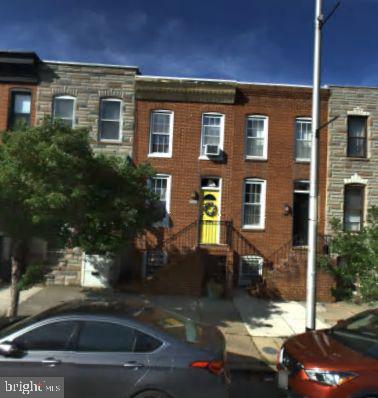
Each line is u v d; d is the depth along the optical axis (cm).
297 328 1177
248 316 1286
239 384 823
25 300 1327
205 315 1276
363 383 602
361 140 1794
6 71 1695
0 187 864
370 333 721
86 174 996
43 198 852
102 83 1723
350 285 1325
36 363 562
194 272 1520
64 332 582
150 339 582
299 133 1780
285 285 1536
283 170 1755
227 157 1745
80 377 562
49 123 975
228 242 1650
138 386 562
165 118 1753
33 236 973
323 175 1761
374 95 1781
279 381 688
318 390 612
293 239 1767
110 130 1734
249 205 1755
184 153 1736
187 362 570
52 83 1711
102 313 601
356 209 1777
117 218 1024
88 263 1570
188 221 1717
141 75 1747
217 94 1736
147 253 1702
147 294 1495
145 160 1723
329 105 1772
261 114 1764
